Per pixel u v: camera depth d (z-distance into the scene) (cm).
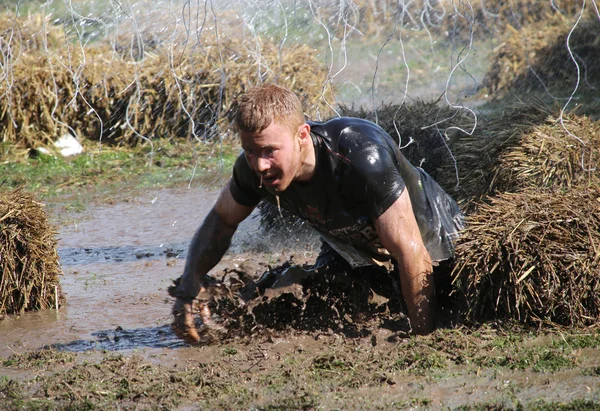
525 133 786
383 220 519
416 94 1844
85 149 1503
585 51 1784
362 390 475
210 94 1524
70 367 537
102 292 723
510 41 1897
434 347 532
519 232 563
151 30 1568
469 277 564
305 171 509
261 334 572
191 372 514
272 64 1533
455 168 820
